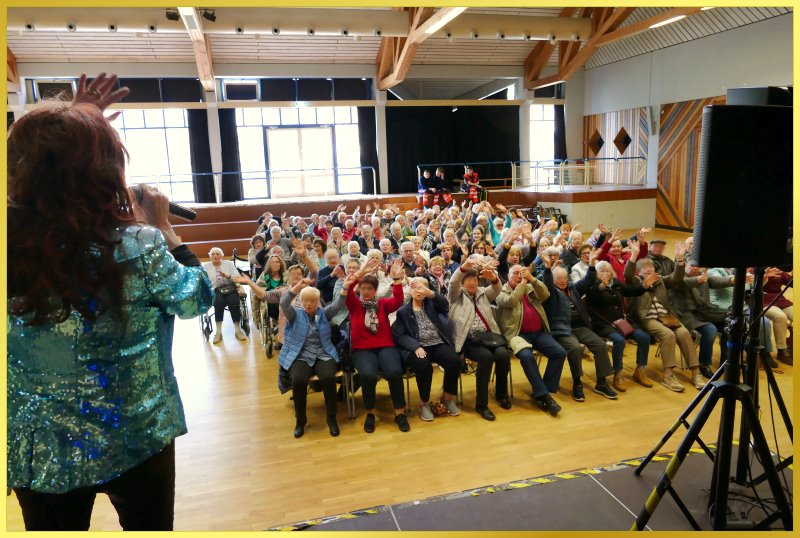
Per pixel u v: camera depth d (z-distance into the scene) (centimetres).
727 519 242
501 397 402
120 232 113
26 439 108
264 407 412
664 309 448
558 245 581
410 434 364
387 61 1377
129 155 119
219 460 336
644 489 277
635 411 389
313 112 1459
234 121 1381
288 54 1334
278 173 1452
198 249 1138
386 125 1513
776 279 458
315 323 383
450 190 1387
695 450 320
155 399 119
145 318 117
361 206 1309
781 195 205
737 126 199
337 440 358
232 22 1031
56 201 103
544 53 1428
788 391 404
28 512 117
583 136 1616
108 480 113
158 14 968
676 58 1277
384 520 259
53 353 108
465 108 1561
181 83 1340
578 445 342
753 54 1098
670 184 1324
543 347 405
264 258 644
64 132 103
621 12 1137
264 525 270
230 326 634
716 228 206
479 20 1128
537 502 269
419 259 494
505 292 411
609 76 1494
